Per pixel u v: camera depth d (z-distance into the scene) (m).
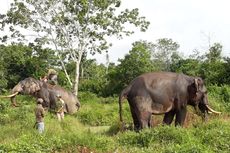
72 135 10.95
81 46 40.25
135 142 11.16
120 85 44.03
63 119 17.97
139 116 13.81
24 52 47.62
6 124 16.89
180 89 14.18
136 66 43.31
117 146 10.83
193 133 11.39
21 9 39.72
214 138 10.54
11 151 9.75
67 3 39.44
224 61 37.03
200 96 14.66
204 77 36.53
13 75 46.66
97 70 59.62
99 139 10.80
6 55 47.41
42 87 18.62
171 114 14.48
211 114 16.48
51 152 10.15
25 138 10.62
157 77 14.12
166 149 9.65
